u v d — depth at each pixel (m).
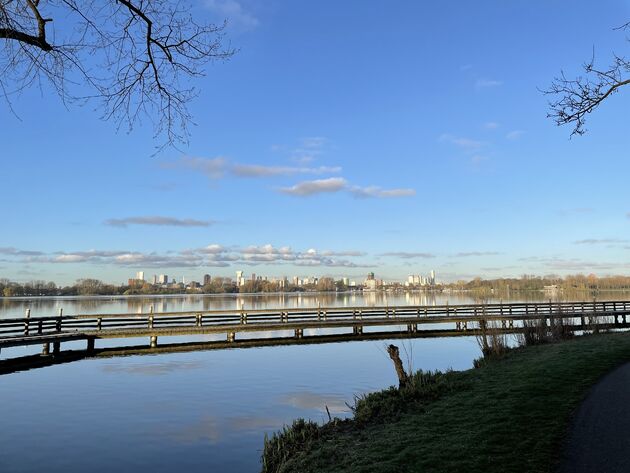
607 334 24.81
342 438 10.35
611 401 9.82
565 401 10.02
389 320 34.25
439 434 8.84
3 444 12.98
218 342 29.66
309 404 17.33
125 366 25.25
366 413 11.98
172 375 22.83
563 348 18.42
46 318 25.67
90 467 11.30
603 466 6.44
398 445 8.58
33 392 19.23
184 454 12.15
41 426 14.64
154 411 16.34
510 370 14.63
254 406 16.97
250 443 12.94
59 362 24.91
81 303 126.19
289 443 11.05
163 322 29.66
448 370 16.72
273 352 30.81
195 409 16.61
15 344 21.88
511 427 8.55
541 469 6.53
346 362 26.80
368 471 7.44
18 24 5.36
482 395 11.55
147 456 12.01
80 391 19.39
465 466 6.96
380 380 21.73
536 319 25.59
